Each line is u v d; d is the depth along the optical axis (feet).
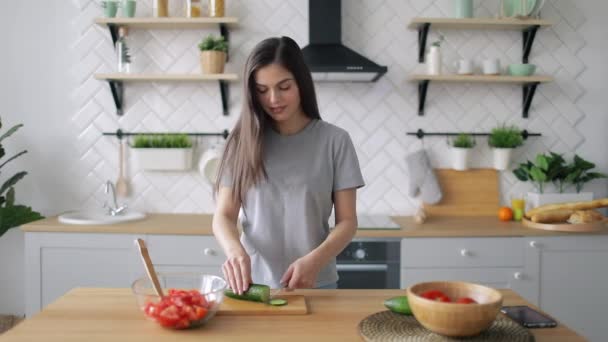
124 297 4.75
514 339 3.75
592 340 9.34
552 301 9.29
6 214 9.30
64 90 10.84
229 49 10.69
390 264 9.12
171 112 10.82
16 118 10.85
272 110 5.41
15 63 10.79
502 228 9.37
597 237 9.24
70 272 9.23
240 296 4.70
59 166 10.91
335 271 5.97
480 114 10.85
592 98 10.91
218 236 5.40
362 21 10.69
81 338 3.79
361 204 10.88
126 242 9.18
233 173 5.67
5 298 10.94
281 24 10.67
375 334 3.85
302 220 5.67
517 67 10.18
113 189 10.42
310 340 3.81
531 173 10.29
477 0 10.69
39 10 10.75
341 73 9.48
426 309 3.66
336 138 5.76
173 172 10.88
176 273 4.55
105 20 9.96
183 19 9.95
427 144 10.85
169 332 3.94
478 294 3.94
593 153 10.97
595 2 10.80
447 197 10.80
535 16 10.19
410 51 10.73
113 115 10.85
